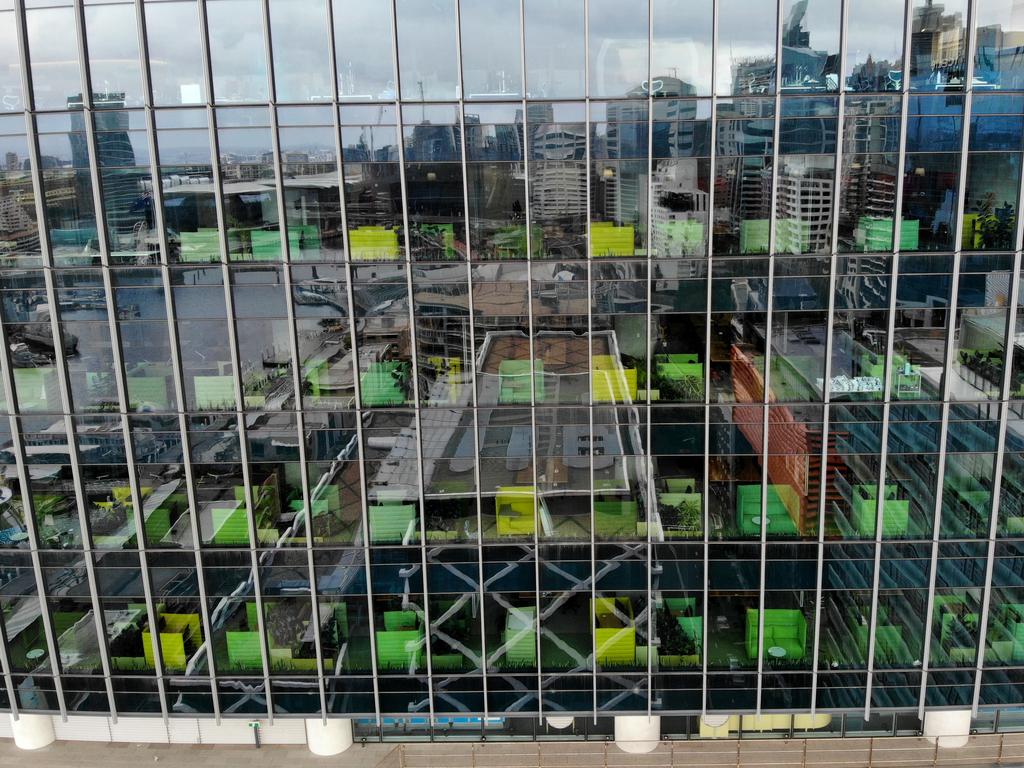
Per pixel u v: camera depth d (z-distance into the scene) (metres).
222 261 16.41
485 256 16.25
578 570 17.64
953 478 16.94
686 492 17.20
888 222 15.92
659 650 18.02
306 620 18.03
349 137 15.88
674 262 16.16
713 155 15.74
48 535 17.78
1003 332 16.28
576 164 15.84
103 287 16.58
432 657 18.17
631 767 20.00
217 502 17.52
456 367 16.77
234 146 15.98
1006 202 15.78
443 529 17.52
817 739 20.83
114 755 20.88
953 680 17.84
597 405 16.83
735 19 15.31
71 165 16.11
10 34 15.66
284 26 15.56
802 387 16.64
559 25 15.41
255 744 21.12
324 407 17.00
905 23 15.20
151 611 18.03
